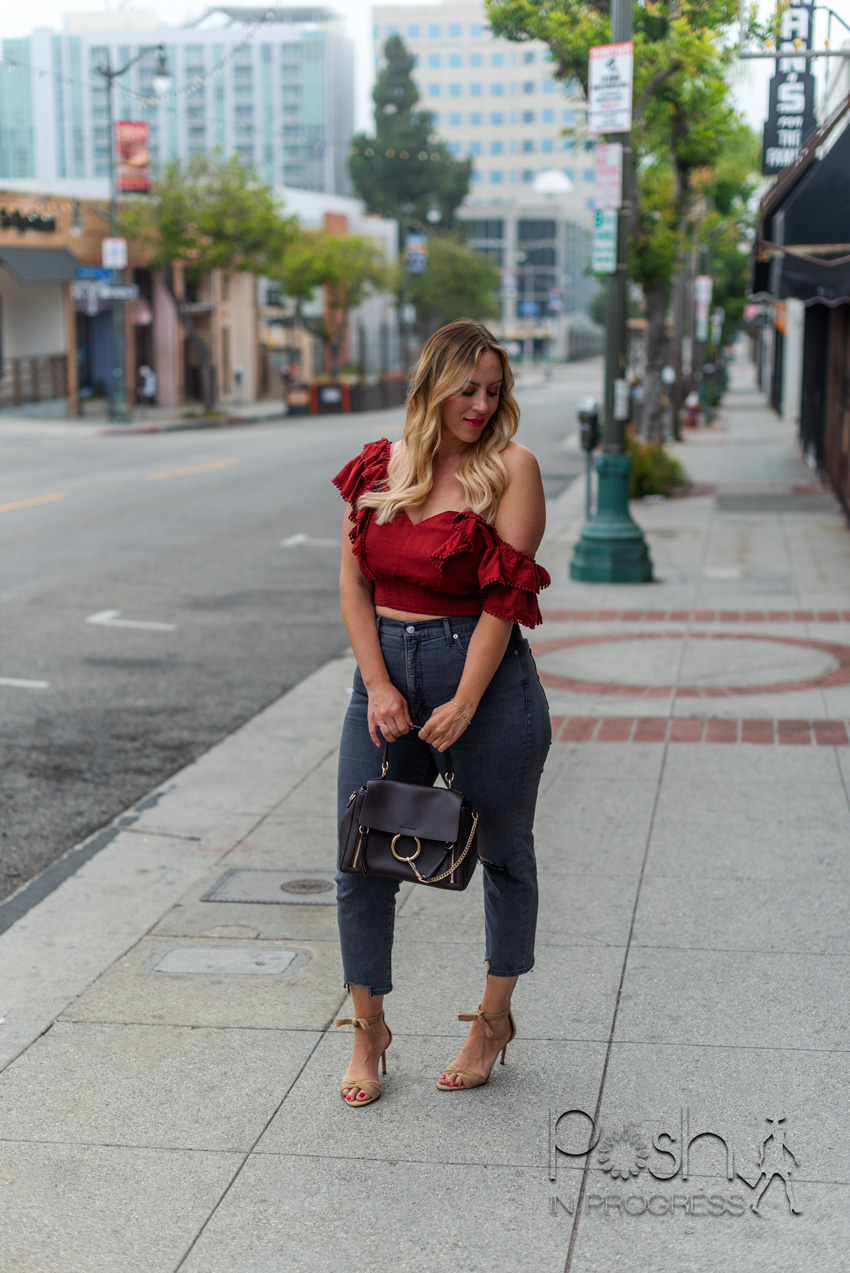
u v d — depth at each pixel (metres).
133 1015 3.90
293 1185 3.01
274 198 46.75
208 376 41.78
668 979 4.04
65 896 5.33
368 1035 3.40
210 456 26.59
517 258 133.50
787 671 8.39
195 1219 2.89
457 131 148.00
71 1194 2.99
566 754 6.64
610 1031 3.71
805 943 4.29
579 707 7.60
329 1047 3.69
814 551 13.88
